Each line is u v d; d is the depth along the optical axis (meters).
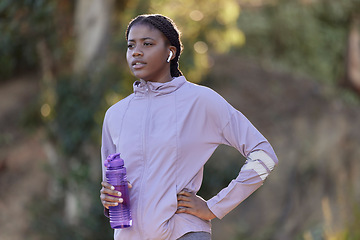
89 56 23.31
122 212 5.79
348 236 14.74
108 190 5.78
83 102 23.02
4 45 22.36
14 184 27.42
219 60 35.34
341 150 30.08
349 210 16.91
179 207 5.83
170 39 6.06
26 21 21.92
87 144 23.34
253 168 5.97
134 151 5.92
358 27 37.50
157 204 5.76
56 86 23.25
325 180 29.03
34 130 25.36
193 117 5.95
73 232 22.86
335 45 37.16
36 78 31.62
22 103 30.64
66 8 23.44
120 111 6.18
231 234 27.56
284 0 36.62
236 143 6.08
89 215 22.86
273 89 33.91
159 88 5.98
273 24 36.31
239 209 28.31
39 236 24.27
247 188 6.00
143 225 5.79
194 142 5.92
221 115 6.01
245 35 36.06
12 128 29.73
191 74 23.67
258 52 36.47
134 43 6.03
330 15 37.25
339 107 32.72
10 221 25.72
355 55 36.78
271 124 32.06
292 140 31.02
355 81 36.16
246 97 33.56
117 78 22.86
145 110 6.01
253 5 36.47
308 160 29.97
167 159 5.83
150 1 22.75
